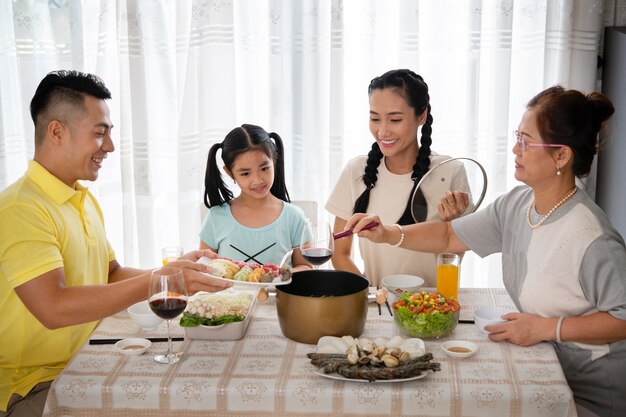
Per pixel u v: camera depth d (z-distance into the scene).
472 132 3.05
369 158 2.44
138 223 3.18
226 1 2.98
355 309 1.73
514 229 1.93
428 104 2.38
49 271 1.70
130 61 3.03
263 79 3.20
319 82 3.09
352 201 2.50
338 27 2.96
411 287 2.01
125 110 3.11
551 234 1.79
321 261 1.92
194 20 3.00
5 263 1.70
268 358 1.67
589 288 1.72
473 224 2.08
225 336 1.78
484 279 3.30
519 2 3.08
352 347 1.61
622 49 2.82
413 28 2.98
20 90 3.20
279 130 3.16
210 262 1.90
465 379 1.56
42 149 1.87
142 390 1.55
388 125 2.31
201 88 3.05
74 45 3.12
